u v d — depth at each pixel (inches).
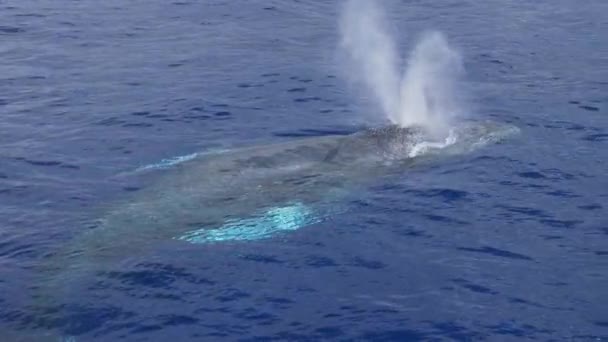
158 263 735.7
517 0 1800.0
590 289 715.4
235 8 1699.1
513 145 995.3
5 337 633.0
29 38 1454.2
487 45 1462.8
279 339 645.9
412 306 688.4
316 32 1541.6
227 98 1163.3
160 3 1724.9
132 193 862.5
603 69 1326.3
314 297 699.4
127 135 1027.9
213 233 783.1
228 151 939.3
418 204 853.2
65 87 1208.2
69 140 1010.7
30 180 901.8
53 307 672.4
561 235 802.8
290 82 1239.5
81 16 1605.6
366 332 656.4
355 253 764.6
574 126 1066.7
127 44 1435.8
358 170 909.8
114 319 663.1
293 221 809.5
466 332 657.6
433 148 975.0
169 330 654.5
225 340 644.7
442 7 1744.6
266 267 738.8
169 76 1263.5
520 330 660.1
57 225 804.0
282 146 940.0
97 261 736.3
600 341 647.1
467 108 1132.5
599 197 876.0
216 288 707.4
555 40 1499.8
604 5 1753.2
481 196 872.9
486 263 753.6
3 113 1101.7
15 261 740.0
